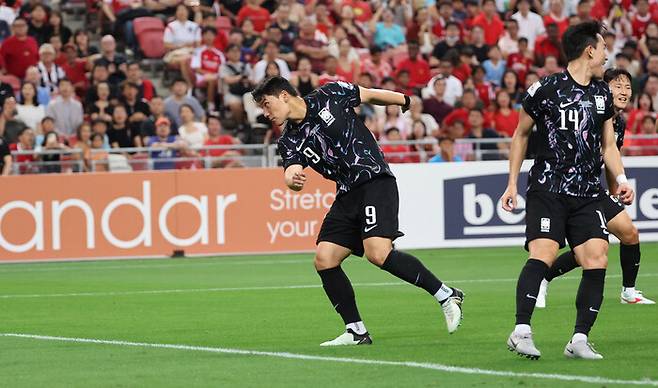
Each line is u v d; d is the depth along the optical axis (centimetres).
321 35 5075
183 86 4550
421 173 3909
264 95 1783
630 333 1950
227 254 3850
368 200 1797
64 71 4794
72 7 5366
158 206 3834
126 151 3966
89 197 3816
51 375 1590
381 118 4553
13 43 4716
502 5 5794
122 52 5075
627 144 4069
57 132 4334
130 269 3509
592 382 1431
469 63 5034
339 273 1855
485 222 3931
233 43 4800
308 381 1496
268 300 2633
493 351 1744
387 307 2444
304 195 3878
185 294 2795
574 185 1638
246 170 3853
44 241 3803
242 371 1591
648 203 3991
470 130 4366
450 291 1841
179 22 4953
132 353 1800
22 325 2228
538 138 1658
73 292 2886
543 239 1638
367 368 1592
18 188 3794
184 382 1512
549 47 5350
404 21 5469
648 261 3453
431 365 1605
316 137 1794
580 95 1631
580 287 1647
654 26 5562
